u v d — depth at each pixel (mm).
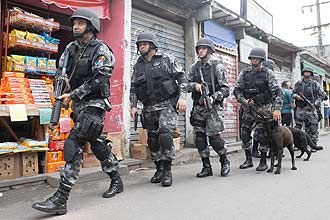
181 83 4105
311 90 7703
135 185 4133
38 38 4629
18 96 4137
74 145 3043
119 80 5707
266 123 4957
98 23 3266
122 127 5594
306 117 7762
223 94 4562
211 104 4559
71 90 3273
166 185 4031
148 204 3252
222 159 4766
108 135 5156
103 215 2920
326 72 18844
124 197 3518
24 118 3979
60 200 2924
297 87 7852
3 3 4918
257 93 5293
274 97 5125
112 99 5750
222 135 8586
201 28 7855
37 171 4227
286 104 7914
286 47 12562
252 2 11266
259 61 5215
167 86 4066
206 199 3436
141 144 5582
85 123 3074
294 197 3512
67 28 5801
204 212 2994
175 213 2967
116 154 5297
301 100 7781
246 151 5555
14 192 3760
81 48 3229
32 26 4641
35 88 4371
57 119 3041
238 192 3740
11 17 4461
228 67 8938
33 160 4195
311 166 5586
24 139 4238
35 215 2941
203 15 7477
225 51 8695
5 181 3822
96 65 3115
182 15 7352
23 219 2840
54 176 4113
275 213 2967
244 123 5520
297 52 13750
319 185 4094
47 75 4832
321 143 9867
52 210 2865
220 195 3600
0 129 4555
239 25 8898
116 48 5781
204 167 4750
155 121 4238
